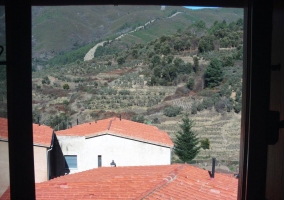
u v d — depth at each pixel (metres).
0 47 1.21
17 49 1.22
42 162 8.72
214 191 5.92
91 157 11.14
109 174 7.23
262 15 1.08
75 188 6.25
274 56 1.10
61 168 10.96
